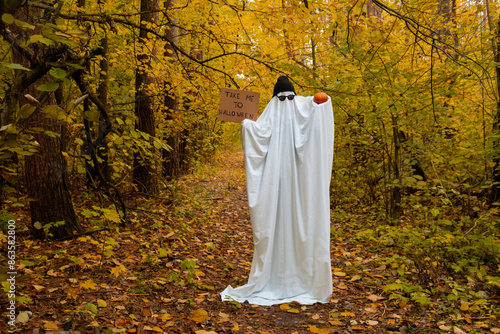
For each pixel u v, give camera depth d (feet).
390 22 15.23
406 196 21.62
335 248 16.28
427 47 17.92
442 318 9.19
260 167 10.98
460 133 18.47
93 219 16.11
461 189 17.63
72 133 15.37
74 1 16.81
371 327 8.81
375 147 21.21
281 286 10.94
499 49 17.22
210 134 43.68
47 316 8.46
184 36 25.30
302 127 10.96
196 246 15.78
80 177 21.43
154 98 21.71
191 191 27.40
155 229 17.15
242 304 10.40
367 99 17.22
